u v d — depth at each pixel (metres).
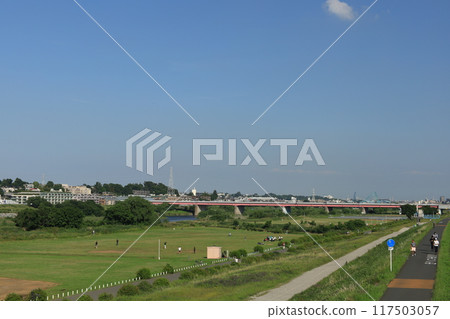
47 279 83.38
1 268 97.75
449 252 95.06
